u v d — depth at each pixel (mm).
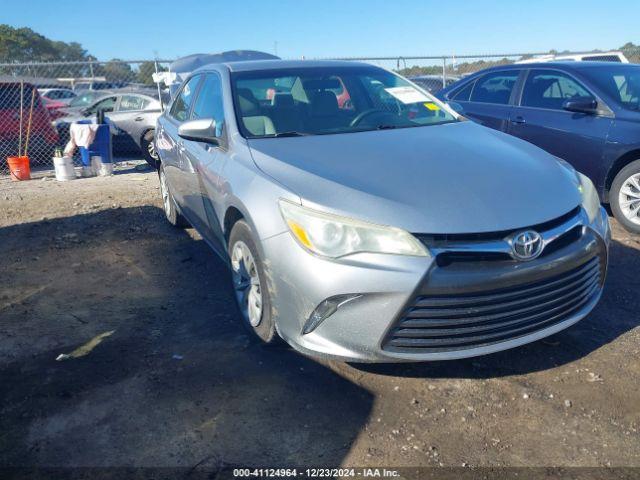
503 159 3215
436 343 2658
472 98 7160
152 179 8961
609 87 5727
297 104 3969
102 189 8109
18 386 3023
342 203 2680
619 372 3020
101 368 3180
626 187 5363
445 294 2557
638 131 5215
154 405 2832
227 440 2572
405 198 2699
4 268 4852
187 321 3740
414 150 3283
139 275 4598
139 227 5934
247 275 3357
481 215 2639
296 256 2732
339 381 3000
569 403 2779
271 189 2951
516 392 2883
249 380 3023
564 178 3146
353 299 2617
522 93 6461
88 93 16531
